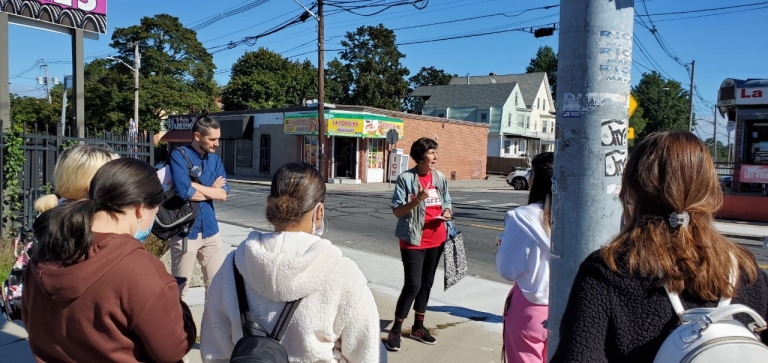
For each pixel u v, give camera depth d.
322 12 23.58
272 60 51.34
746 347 1.18
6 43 8.04
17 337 4.43
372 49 56.66
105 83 40.62
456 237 4.74
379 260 8.16
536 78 56.38
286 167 1.96
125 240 1.83
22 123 7.95
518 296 2.81
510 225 2.78
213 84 46.59
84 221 1.73
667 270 1.29
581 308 1.33
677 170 1.37
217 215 13.67
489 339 4.89
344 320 1.81
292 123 27.72
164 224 3.76
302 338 1.75
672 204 1.36
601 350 1.29
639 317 1.29
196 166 3.94
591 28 2.19
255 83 47.41
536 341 2.72
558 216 2.31
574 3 2.24
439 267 7.81
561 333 1.37
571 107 2.25
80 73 9.28
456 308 5.81
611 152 2.20
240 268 1.83
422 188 4.29
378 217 13.73
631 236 1.39
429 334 4.75
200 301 5.46
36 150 7.29
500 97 49.59
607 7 2.18
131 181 1.95
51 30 8.94
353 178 27.59
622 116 2.21
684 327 1.23
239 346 1.67
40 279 1.73
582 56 2.21
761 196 16.12
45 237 1.75
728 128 18.72
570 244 2.26
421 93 55.78
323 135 24.75
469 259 8.78
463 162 34.53
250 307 1.82
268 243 1.85
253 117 30.78
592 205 2.21
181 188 3.79
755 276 1.38
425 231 4.50
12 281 2.51
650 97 69.88
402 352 4.51
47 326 1.79
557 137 2.32
